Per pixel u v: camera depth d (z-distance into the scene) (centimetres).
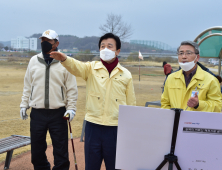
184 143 188
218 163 188
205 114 182
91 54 4678
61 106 310
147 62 5775
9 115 711
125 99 281
